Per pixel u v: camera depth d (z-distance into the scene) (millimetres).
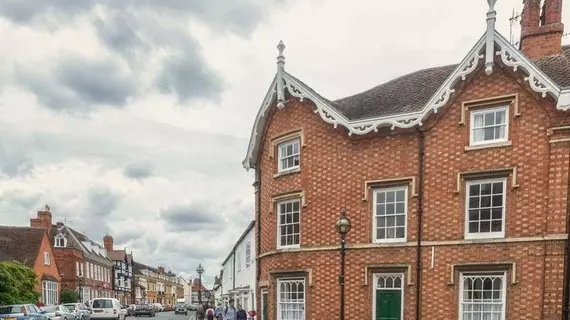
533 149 13500
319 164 17000
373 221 15750
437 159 14844
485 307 13820
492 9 14031
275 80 18266
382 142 15805
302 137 17500
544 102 13414
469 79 14555
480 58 14312
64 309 29516
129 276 86062
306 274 16766
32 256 42656
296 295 17266
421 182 14969
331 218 16469
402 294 14969
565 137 13078
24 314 23969
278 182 18250
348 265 15883
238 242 30859
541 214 13227
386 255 15266
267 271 18625
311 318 16438
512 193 13672
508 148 13844
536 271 13094
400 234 15375
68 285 52812
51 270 46438
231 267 38000
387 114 16125
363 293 15477
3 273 29172
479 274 13930
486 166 14102
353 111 17438
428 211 14812
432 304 14398
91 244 64500
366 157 16031
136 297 95500
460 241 14172
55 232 55906
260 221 20141
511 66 13820
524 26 16594
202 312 34844
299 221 17359
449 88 14609
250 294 26562
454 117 14727
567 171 13008
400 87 18156
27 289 31938
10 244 43438
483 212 14164
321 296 16312
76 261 54031
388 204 15688
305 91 17234
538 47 16172
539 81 13367
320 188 16875
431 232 14680
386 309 15195
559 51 15961
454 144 14633
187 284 166125
